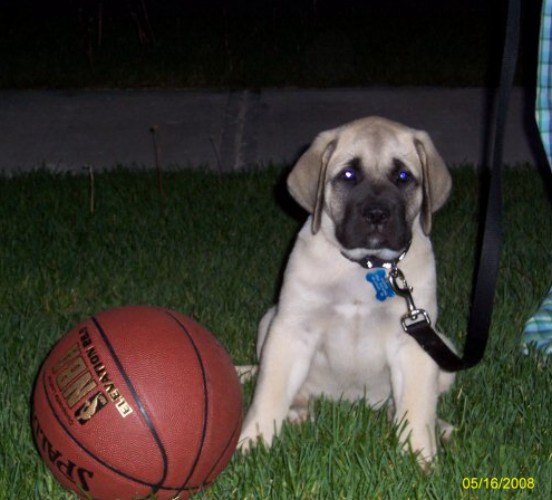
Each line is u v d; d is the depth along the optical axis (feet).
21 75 14.84
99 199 9.38
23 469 5.05
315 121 12.58
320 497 4.83
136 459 4.54
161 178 9.96
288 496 4.85
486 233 5.24
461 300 7.20
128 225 8.68
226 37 16.99
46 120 12.66
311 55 16.08
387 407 5.80
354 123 5.73
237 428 4.83
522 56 15.40
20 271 7.66
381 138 5.58
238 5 22.20
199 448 4.63
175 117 12.77
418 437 5.32
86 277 7.58
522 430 5.44
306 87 14.35
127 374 4.56
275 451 5.26
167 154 11.36
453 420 5.69
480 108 13.15
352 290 5.47
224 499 4.88
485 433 5.39
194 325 4.88
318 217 5.56
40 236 8.41
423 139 5.72
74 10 21.66
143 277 7.58
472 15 20.12
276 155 11.25
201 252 8.05
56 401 4.60
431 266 5.59
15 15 20.99
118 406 4.52
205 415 4.64
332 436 5.28
